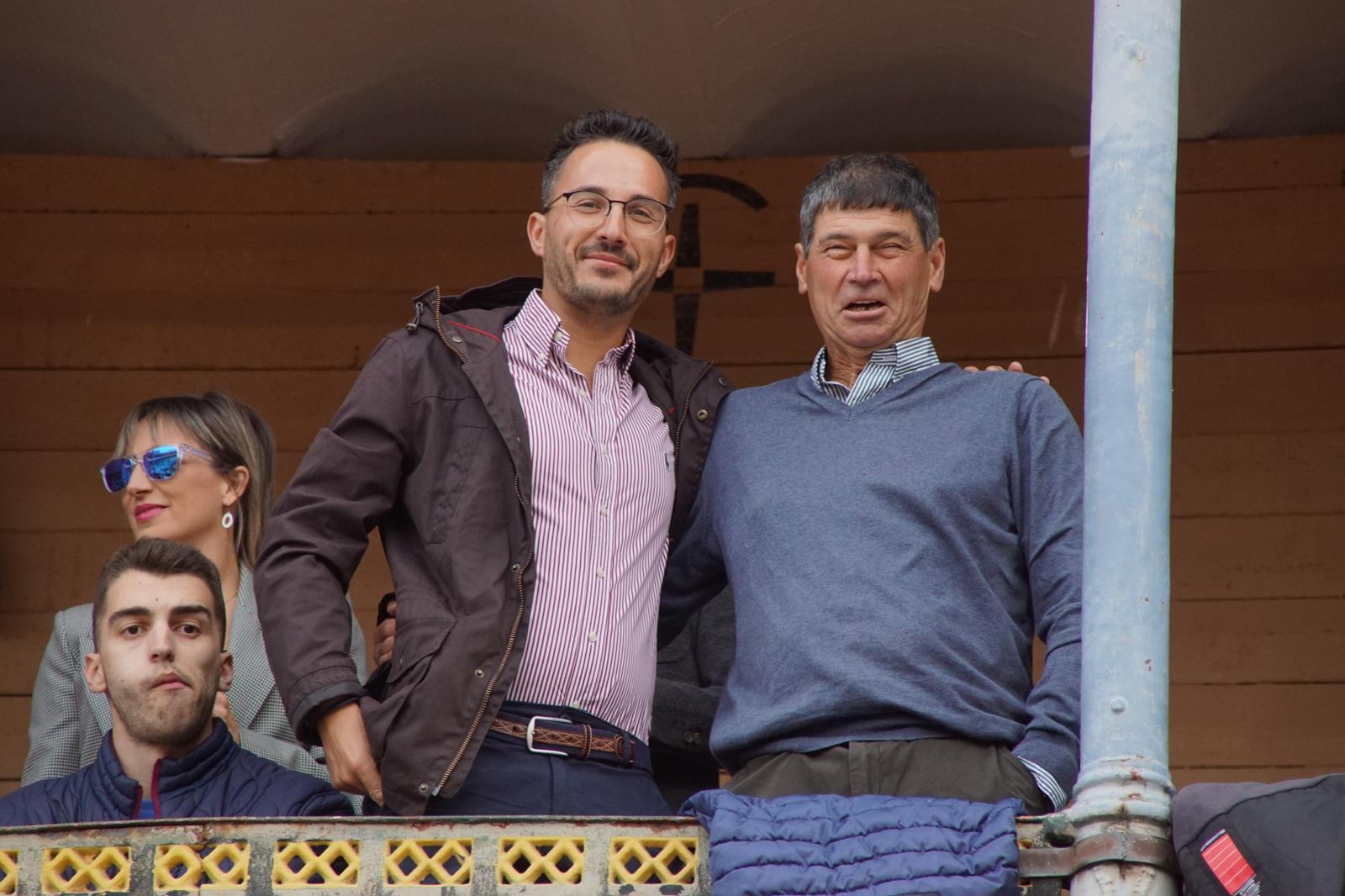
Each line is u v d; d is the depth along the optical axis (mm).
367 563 17078
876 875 8711
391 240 17719
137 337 17531
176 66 16781
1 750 16578
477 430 10414
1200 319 17156
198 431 12602
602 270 10773
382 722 9703
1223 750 16375
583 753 10039
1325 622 16562
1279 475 16844
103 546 17109
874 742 9609
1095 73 9594
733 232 17547
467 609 9961
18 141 17734
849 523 10078
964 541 10047
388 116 17469
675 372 11148
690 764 11445
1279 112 17156
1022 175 17438
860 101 17172
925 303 10969
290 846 9164
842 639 9758
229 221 17734
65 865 9203
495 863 9109
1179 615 16672
